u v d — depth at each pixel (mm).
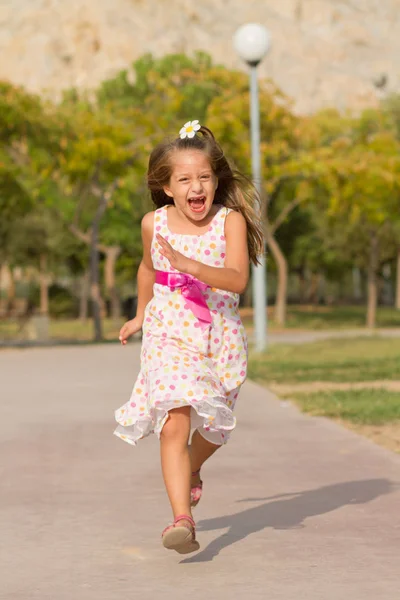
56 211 76812
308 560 7797
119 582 7297
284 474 11633
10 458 13031
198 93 79938
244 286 7688
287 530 8828
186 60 85250
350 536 8562
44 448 13875
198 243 7969
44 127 48719
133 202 72188
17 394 21578
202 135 8086
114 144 49906
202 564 7738
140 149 51781
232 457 12898
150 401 7582
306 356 33781
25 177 55094
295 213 86875
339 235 70562
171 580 7316
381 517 9281
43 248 83625
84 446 14039
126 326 8281
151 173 8023
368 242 70125
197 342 7848
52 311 93938
